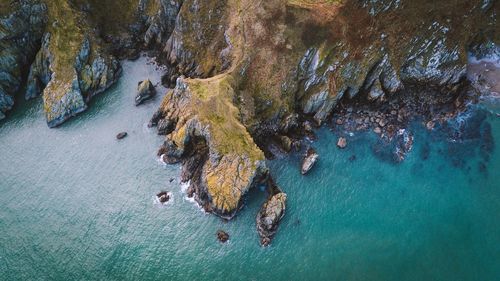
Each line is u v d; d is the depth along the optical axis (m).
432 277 61.75
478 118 78.31
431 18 80.94
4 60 83.56
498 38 83.62
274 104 77.31
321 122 78.12
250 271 62.06
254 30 79.94
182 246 64.56
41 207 69.69
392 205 68.50
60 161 74.44
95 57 83.81
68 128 78.75
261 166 68.44
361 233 65.62
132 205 68.88
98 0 90.75
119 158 74.06
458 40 81.56
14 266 64.19
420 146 75.00
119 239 65.81
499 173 72.19
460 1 81.56
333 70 79.00
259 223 65.62
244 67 78.06
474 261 63.19
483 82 82.38
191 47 84.44
